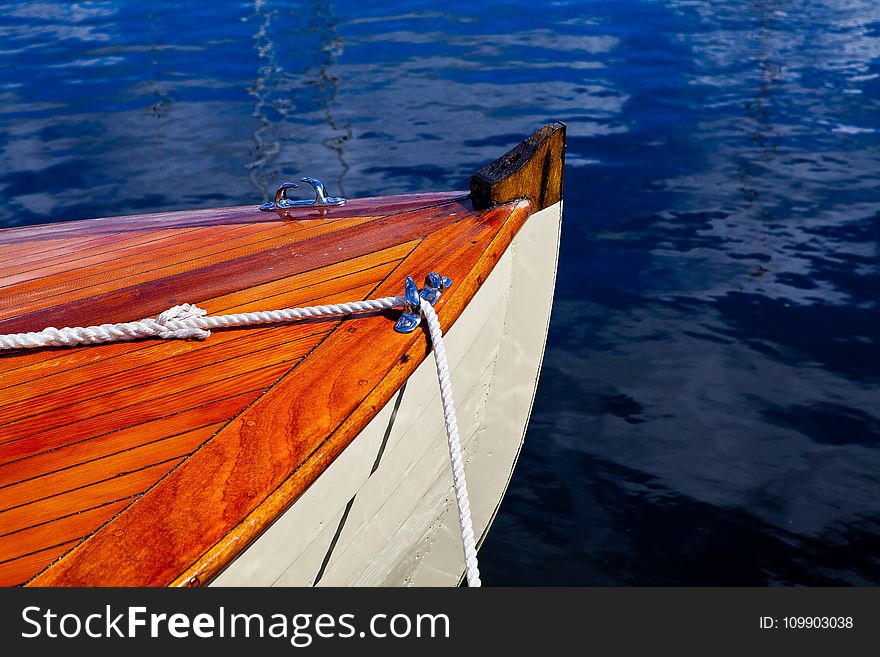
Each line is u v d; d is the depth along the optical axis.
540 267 2.83
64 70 9.04
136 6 11.88
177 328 2.10
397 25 10.28
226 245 2.63
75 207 5.90
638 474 3.66
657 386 4.16
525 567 3.25
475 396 2.69
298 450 1.75
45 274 2.56
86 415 1.87
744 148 6.65
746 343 4.41
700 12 10.52
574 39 9.55
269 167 6.52
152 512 1.60
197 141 7.05
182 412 1.86
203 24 10.72
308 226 2.71
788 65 8.49
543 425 3.96
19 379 2.00
